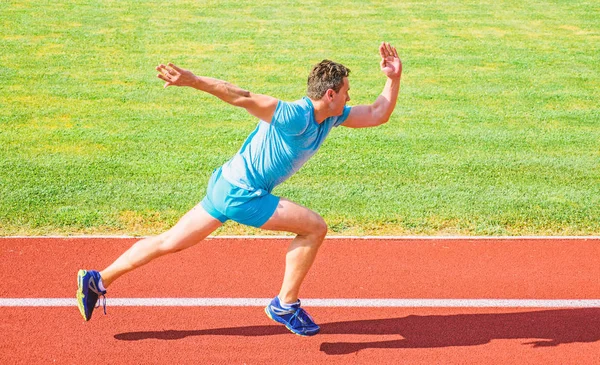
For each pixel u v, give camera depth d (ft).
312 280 19.21
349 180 26.32
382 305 18.16
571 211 23.99
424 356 16.22
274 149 15.55
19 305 17.70
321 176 26.63
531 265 20.24
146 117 32.81
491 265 20.18
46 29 47.42
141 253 16.28
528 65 42.78
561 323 17.54
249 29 48.93
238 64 41.75
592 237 21.98
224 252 20.52
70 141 29.63
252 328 17.10
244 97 14.83
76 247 20.74
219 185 15.85
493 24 51.83
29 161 27.32
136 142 29.71
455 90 37.96
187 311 17.67
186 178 26.22
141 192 24.85
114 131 30.94
